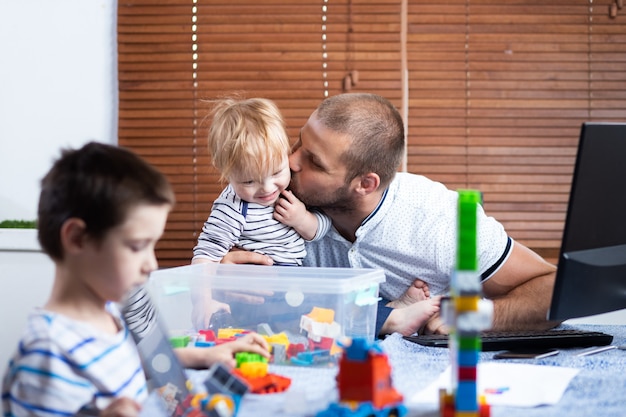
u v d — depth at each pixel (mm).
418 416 1020
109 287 1038
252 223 1826
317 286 1397
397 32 2635
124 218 1007
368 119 1749
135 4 2648
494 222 1932
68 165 1037
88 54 2672
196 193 2682
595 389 1177
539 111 2646
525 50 2639
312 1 2635
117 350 1076
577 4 2627
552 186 2656
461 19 2629
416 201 1875
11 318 2430
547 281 1832
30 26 2670
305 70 2648
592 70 2639
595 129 1357
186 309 1452
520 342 1515
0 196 2686
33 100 2678
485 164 2650
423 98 2643
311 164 1782
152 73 2660
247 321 1444
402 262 1891
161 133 2666
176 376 1136
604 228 1414
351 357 944
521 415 1027
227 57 2654
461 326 891
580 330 1697
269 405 1064
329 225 1884
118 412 902
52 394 967
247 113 1792
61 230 1018
